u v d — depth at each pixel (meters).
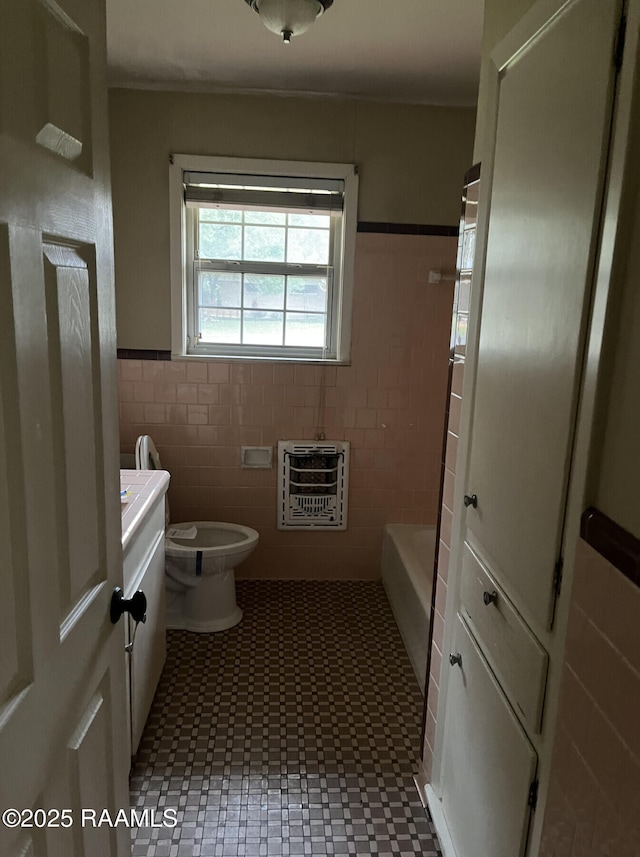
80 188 0.86
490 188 1.41
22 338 0.69
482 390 1.43
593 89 0.93
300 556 3.26
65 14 0.79
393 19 2.04
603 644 0.86
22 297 0.69
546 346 1.08
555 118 1.07
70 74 0.82
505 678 1.25
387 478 3.20
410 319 3.04
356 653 2.64
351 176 2.89
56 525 0.81
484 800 1.37
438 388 3.12
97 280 0.95
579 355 0.96
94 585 0.98
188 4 1.97
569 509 0.99
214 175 2.87
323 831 1.75
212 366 3.01
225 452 3.11
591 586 0.90
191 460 3.11
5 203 0.65
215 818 1.78
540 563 1.08
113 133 2.79
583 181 0.96
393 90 2.72
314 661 2.57
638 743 0.76
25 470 0.71
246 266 3.04
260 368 3.03
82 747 0.93
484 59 1.50
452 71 2.48
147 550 2.08
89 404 0.93
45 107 0.74
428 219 2.95
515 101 1.26
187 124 2.81
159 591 2.30
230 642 2.68
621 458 0.84
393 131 2.87
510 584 1.24
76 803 0.91
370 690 2.39
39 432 0.75
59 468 0.81
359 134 2.86
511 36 1.28
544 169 1.11
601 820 0.84
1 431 0.65
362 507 3.22
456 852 1.55
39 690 0.77
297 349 3.12
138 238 2.89
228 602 2.80
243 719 2.20
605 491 0.89
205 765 1.98
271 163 2.86
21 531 0.70
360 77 2.58
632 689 0.78
